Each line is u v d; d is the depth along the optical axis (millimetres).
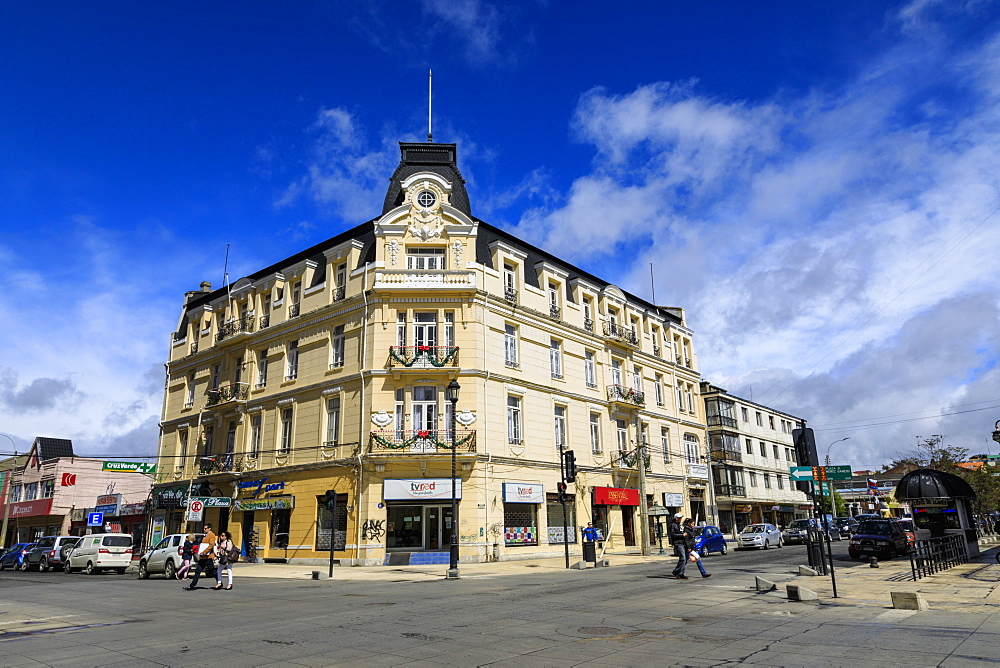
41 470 53562
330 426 30328
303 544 29359
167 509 37781
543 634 9836
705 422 45969
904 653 8008
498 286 31625
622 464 36156
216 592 17656
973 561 21688
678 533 18547
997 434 26109
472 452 27828
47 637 10242
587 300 37844
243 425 34406
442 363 28516
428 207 31125
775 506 56562
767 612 11648
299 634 10164
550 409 33000
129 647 9273
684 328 46375
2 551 44000
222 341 36531
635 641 9195
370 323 29625
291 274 34688
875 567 20016
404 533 27609
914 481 23500
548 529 31109
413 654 8508
